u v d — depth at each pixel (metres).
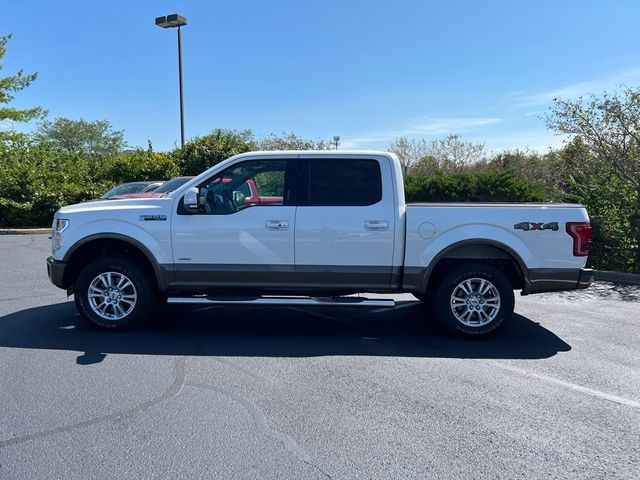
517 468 3.19
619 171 10.27
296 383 4.49
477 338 5.90
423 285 5.82
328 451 3.35
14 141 22.16
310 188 5.88
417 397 4.22
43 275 9.33
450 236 5.76
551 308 7.46
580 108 12.44
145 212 5.89
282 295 6.09
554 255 5.78
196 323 6.46
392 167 5.86
